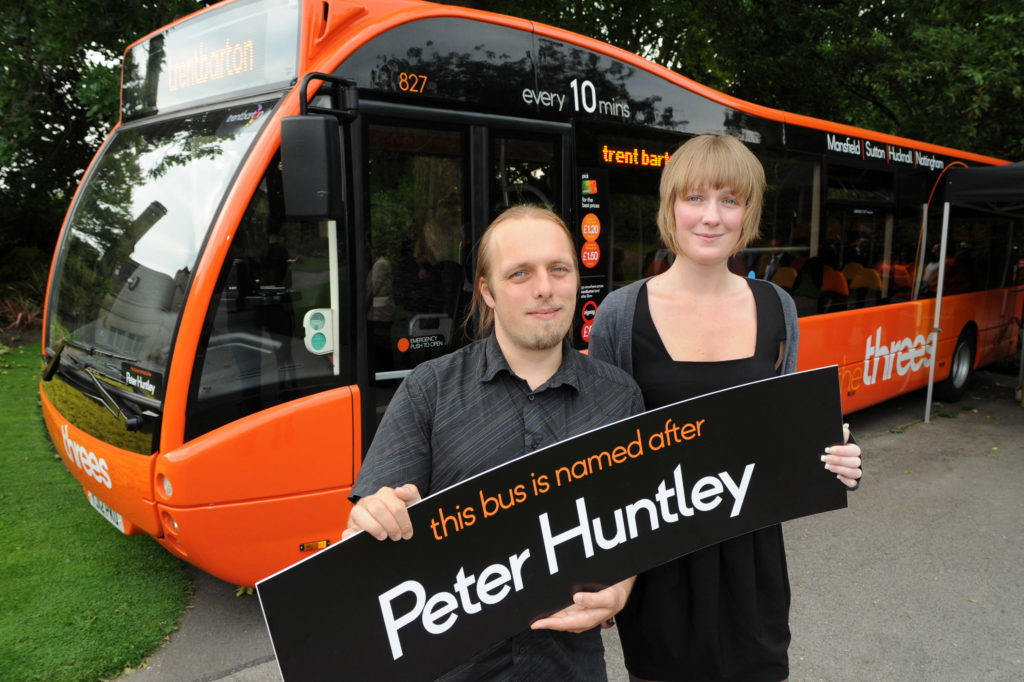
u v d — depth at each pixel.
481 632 1.44
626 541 1.58
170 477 2.84
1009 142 11.37
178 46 3.70
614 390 1.61
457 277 3.57
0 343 10.34
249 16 3.32
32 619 3.50
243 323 2.98
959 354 8.19
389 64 3.29
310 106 2.96
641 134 4.48
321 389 3.15
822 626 3.62
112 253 3.53
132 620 3.51
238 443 2.93
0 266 13.11
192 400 2.88
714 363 1.82
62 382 3.67
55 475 5.53
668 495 1.63
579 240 4.12
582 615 1.48
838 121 14.26
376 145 3.25
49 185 13.64
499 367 1.50
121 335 3.25
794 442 1.76
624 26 12.45
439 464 1.50
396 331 3.34
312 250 3.11
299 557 3.16
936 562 4.34
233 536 2.98
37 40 9.47
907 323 7.06
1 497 5.07
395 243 3.33
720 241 1.78
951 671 3.24
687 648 1.85
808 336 5.82
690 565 1.82
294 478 3.08
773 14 12.66
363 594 1.36
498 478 1.45
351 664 1.35
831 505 1.79
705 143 1.78
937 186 7.36
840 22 12.14
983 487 5.65
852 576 4.16
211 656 3.26
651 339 1.86
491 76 3.68
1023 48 9.59
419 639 1.40
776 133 5.54
